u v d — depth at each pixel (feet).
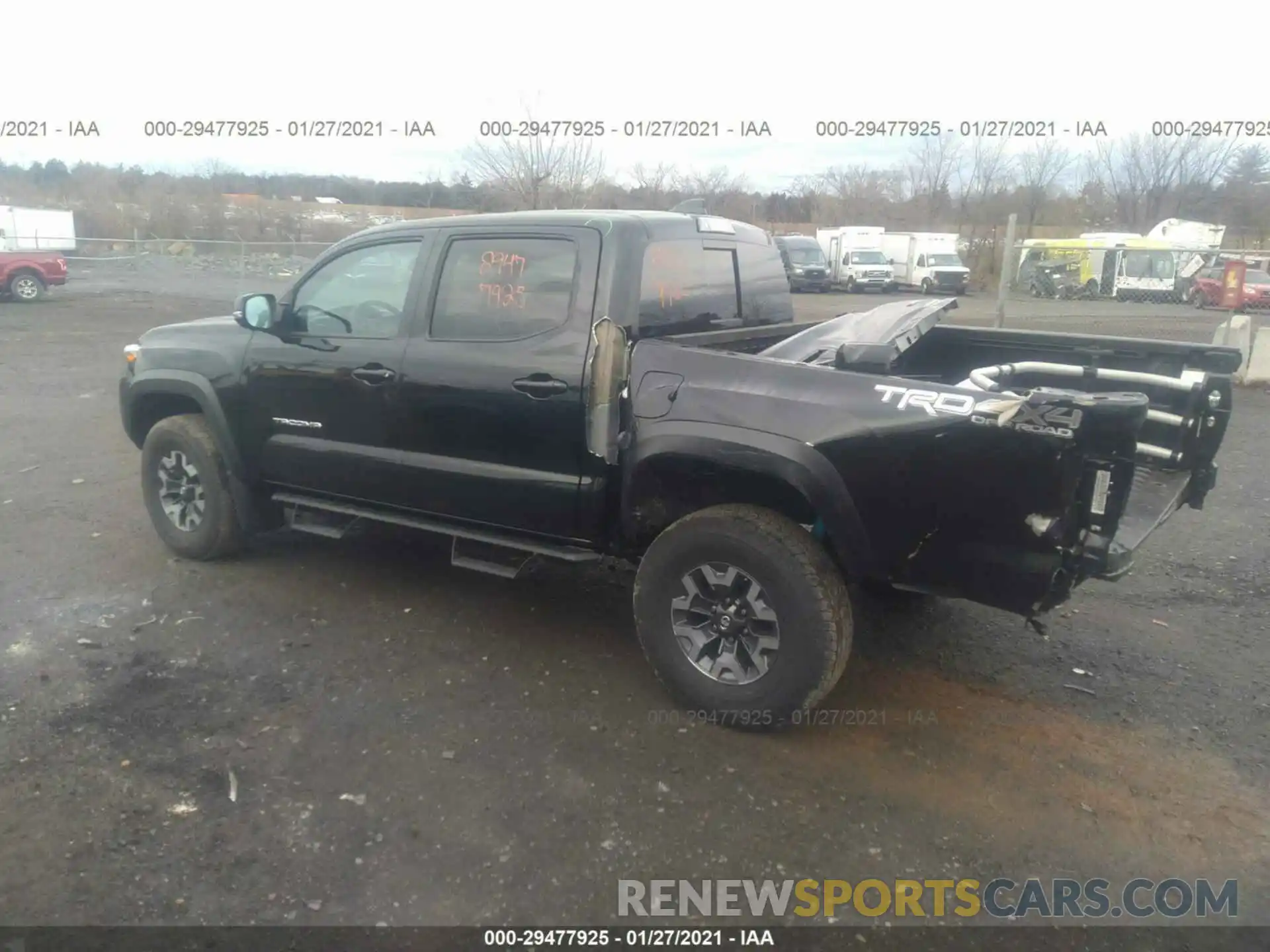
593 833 10.37
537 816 10.62
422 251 14.57
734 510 12.01
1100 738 12.41
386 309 14.93
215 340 16.75
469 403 13.82
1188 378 13.83
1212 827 10.69
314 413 15.56
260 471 16.56
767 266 16.74
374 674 13.73
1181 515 21.88
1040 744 12.25
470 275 14.07
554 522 13.56
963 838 10.45
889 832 10.52
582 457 13.07
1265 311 56.13
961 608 16.33
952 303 15.28
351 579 17.19
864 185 131.95
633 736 12.22
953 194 122.11
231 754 11.65
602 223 13.24
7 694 12.93
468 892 9.49
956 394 10.68
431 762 11.59
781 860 10.05
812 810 10.85
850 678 13.87
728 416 11.90
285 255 101.14
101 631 14.89
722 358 12.17
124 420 18.42
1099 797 11.19
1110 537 10.44
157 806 10.62
